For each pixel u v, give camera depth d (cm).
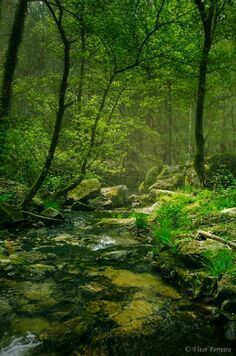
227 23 1789
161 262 707
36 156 1396
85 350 421
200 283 576
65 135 1528
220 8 1606
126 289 603
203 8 1394
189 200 1232
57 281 631
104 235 1020
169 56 1376
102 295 575
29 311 509
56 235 1001
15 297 553
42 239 944
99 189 1997
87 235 1014
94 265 732
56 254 803
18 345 421
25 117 1466
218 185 1378
